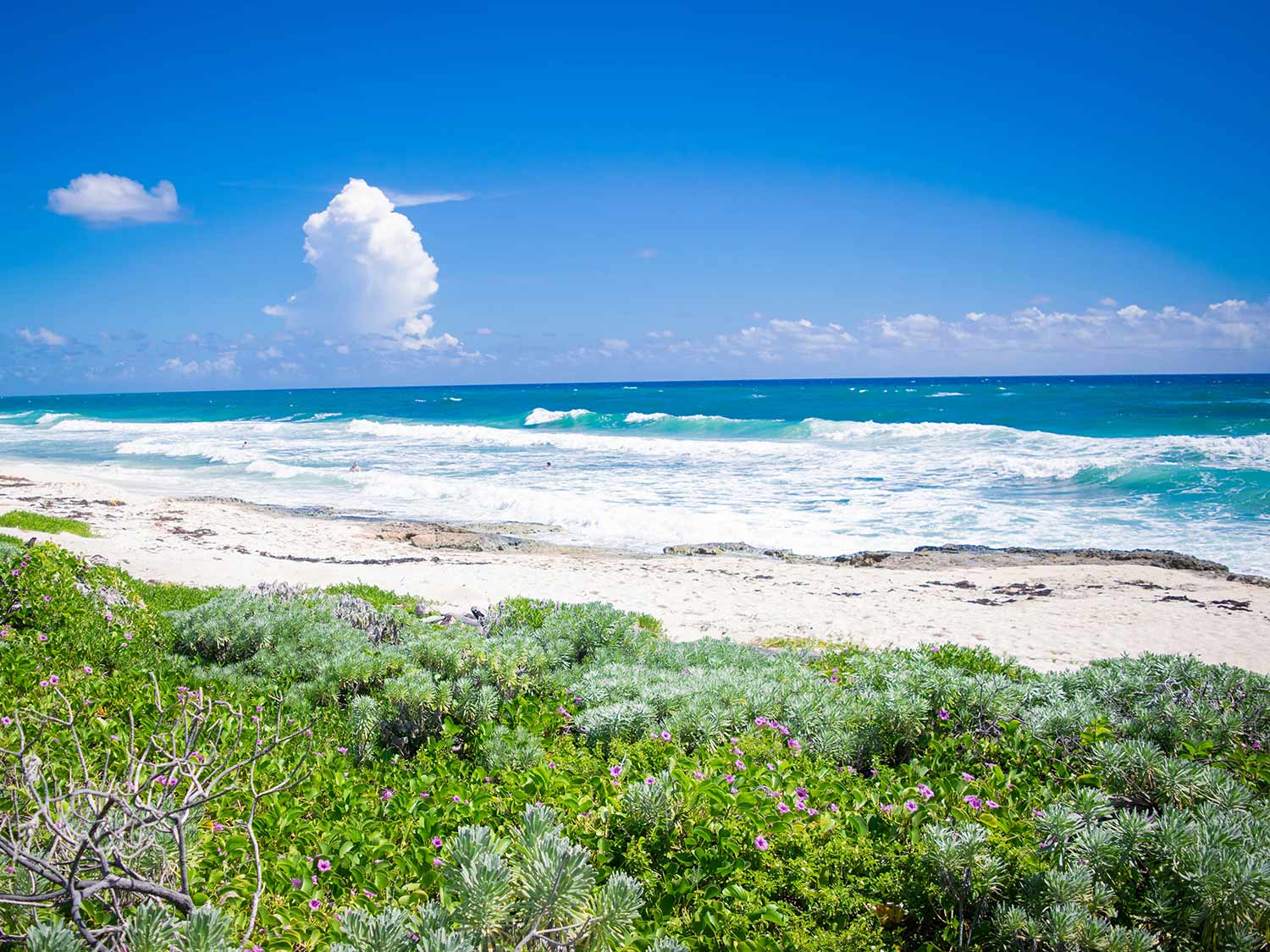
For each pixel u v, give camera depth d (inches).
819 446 1665.8
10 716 226.7
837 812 183.5
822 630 554.3
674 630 548.7
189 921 108.4
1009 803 185.6
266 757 220.7
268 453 1847.9
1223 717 243.3
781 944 142.3
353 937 115.7
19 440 2324.1
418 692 260.7
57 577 366.6
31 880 119.7
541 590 666.8
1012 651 506.6
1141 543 876.6
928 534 942.4
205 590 536.4
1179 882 154.3
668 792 175.5
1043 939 143.0
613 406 3467.0
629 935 126.1
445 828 179.2
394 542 919.7
